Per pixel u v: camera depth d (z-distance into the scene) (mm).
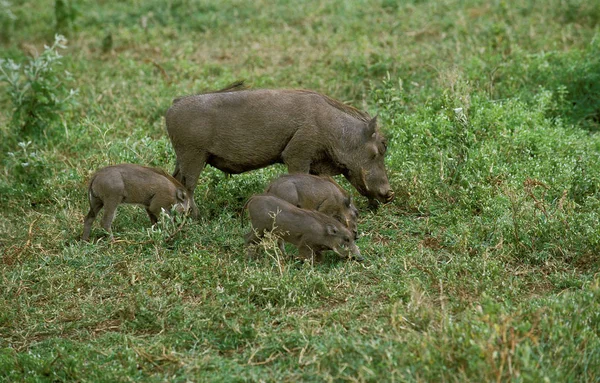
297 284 12461
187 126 15125
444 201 15680
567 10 26234
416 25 26500
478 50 23328
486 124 18016
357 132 15328
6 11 28609
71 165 18406
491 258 13367
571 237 13547
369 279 13078
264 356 10914
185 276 13141
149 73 24359
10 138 20000
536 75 21500
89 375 10594
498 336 9953
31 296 13031
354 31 26703
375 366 10242
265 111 15062
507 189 14664
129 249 14500
